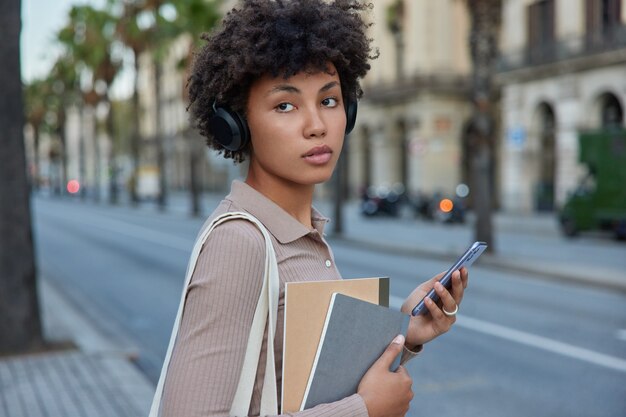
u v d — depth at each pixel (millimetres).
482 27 14945
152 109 69125
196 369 1121
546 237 19953
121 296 10219
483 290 10523
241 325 1158
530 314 8531
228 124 1360
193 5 26766
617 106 24828
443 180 34438
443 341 7117
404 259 14992
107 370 5738
